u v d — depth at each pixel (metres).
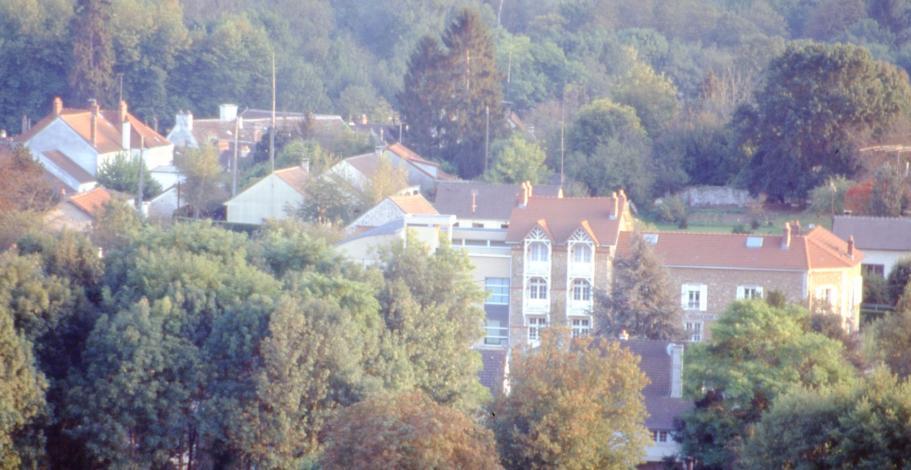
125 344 144.12
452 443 113.56
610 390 135.38
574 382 132.88
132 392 142.75
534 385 131.25
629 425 134.75
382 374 149.25
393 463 111.12
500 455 129.00
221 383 144.88
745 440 138.88
